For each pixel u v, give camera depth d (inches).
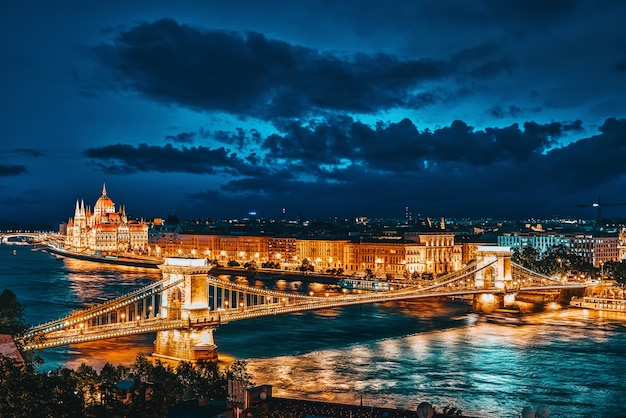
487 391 6535.4
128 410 3427.7
